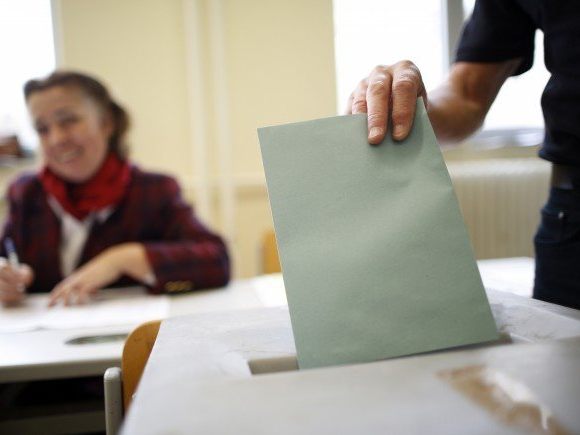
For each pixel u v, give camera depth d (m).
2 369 0.66
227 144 2.10
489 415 0.24
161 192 1.34
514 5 0.67
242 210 2.15
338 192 0.39
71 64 2.01
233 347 0.37
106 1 2.01
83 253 1.29
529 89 2.43
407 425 0.23
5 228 1.33
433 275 0.37
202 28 2.06
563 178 0.59
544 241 0.60
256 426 0.23
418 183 0.40
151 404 0.26
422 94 0.45
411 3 2.33
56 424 0.75
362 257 0.37
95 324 0.87
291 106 2.18
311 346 0.34
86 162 1.27
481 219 2.22
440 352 0.35
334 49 2.20
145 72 2.05
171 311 0.95
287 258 0.37
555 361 0.29
